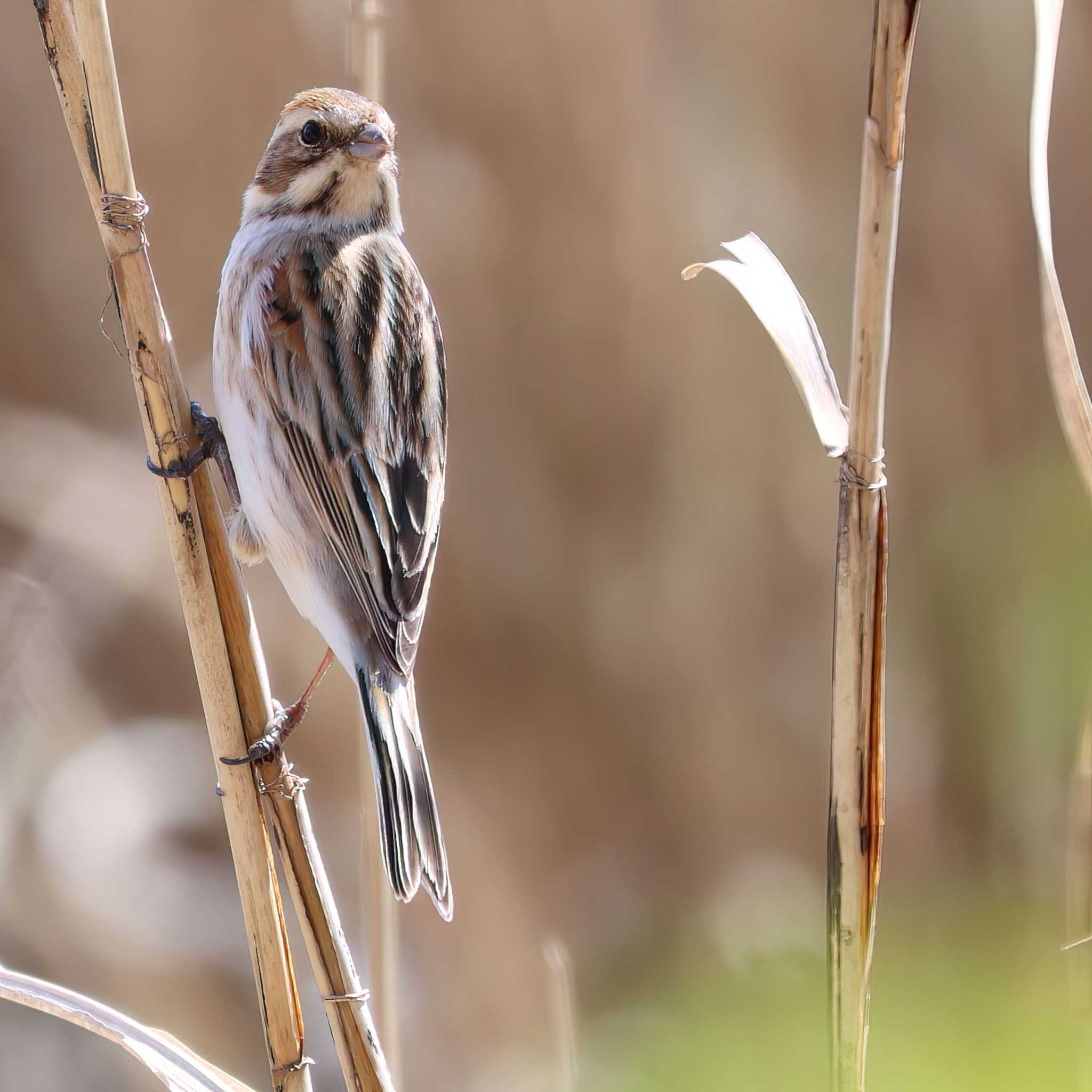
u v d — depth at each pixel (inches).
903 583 475.2
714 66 483.5
